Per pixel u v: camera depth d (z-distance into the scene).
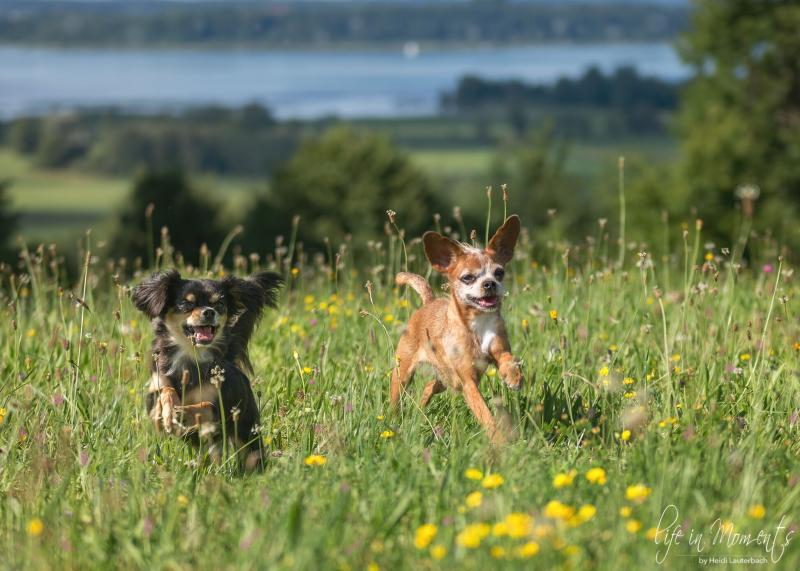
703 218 60.69
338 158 74.62
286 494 7.77
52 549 7.05
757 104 65.25
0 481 8.62
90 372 10.82
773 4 66.94
